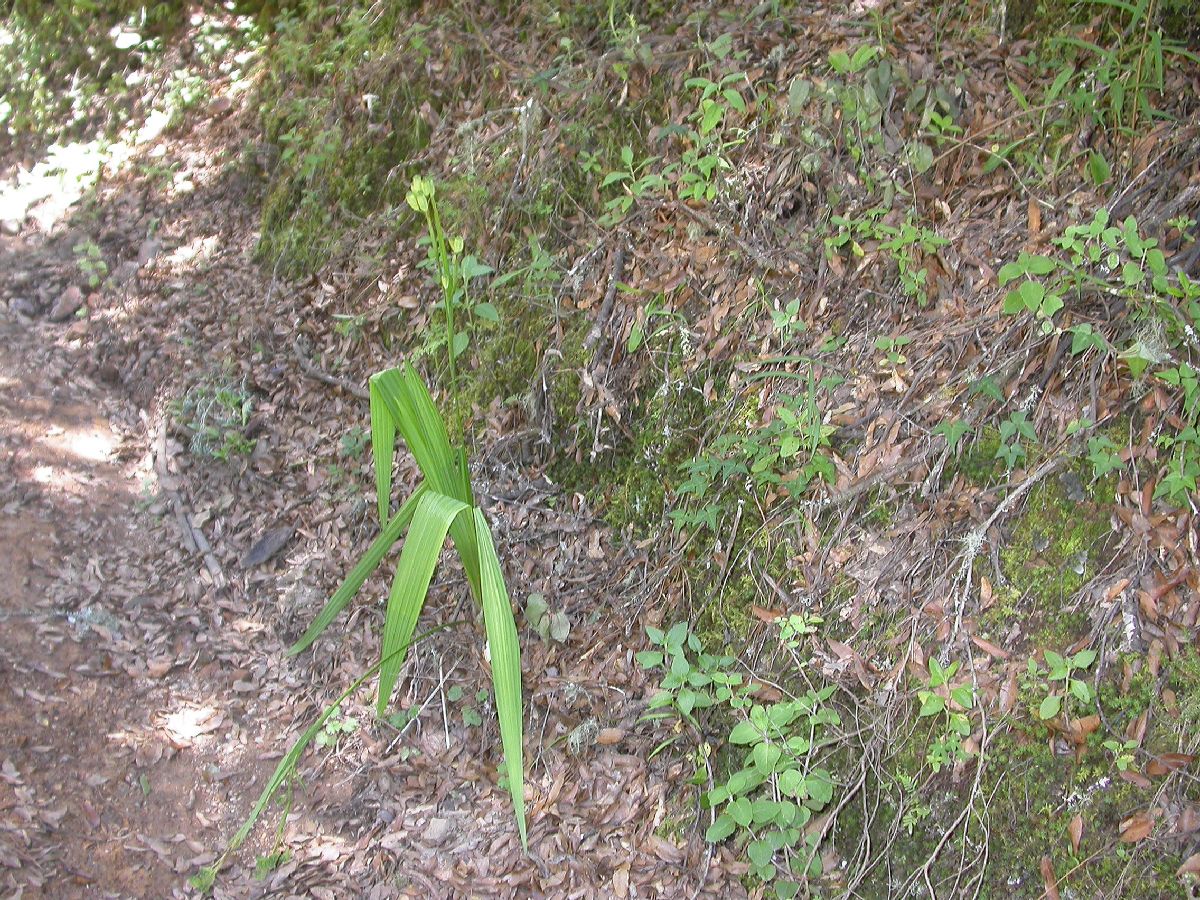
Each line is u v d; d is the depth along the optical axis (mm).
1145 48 1697
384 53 2646
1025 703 1324
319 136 2564
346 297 2357
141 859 1514
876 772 1382
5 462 2100
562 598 1772
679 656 1525
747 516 1666
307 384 2264
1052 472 1445
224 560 1978
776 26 2098
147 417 2277
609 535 1834
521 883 1465
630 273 1988
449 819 1559
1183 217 1531
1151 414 1410
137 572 1943
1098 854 1218
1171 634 1284
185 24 3238
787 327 1742
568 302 2033
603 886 1441
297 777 1634
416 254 2311
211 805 1599
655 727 1584
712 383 1808
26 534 1963
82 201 2859
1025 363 1524
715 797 1398
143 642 1826
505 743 1303
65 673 1744
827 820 1393
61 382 2350
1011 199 1725
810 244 1825
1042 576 1393
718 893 1403
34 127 3145
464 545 1573
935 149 1832
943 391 1577
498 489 1926
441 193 2334
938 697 1343
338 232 2477
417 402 1456
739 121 1993
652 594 1721
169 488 2102
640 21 2309
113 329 2480
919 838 1326
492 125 2357
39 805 1546
